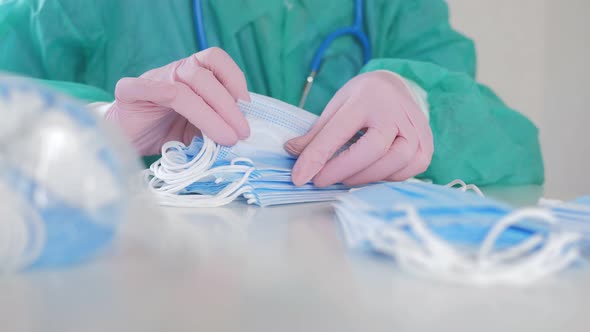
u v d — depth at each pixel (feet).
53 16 3.23
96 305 0.70
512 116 3.76
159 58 3.58
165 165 1.76
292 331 0.62
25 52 3.25
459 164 3.25
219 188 1.83
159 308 0.69
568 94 6.66
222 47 3.79
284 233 1.24
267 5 3.82
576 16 6.53
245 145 1.91
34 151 0.85
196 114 1.79
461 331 0.64
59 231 0.86
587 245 1.06
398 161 2.05
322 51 3.99
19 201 0.83
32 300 0.72
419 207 1.05
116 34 3.54
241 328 0.63
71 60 3.43
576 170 6.71
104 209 0.91
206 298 0.74
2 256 0.83
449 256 0.83
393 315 0.69
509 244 0.96
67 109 0.90
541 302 0.77
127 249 1.01
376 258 1.00
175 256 0.99
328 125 1.95
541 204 1.64
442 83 3.54
